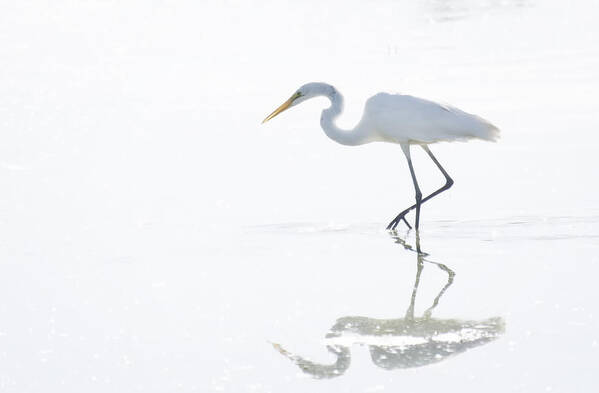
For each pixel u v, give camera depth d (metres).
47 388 8.21
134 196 15.00
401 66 23.81
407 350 8.82
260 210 14.09
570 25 28.47
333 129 14.01
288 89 22.28
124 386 8.22
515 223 12.93
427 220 13.45
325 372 8.43
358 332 9.31
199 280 11.04
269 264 11.61
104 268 11.56
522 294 10.14
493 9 31.97
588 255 11.37
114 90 23.23
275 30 30.02
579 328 9.04
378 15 31.81
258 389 8.12
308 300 10.27
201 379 8.34
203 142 18.39
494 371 8.25
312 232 12.98
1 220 13.79
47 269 11.56
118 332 9.47
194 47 28.00
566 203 13.66
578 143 16.80
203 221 13.61
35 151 18.05
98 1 36.84
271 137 18.70
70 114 20.97
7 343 9.22
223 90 22.66
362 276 11.07
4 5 36.41
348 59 25.12
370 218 13.61
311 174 16.14
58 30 31.50
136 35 30.28
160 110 21.08
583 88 20.73
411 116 13.09
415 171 16.11
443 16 31.08
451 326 9.36
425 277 10.95
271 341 9.16
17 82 24.44
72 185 15.72
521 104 19.69
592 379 7.97
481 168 15.92
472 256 11.67
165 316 9.89
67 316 9.95
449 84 21.64
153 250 12.29
